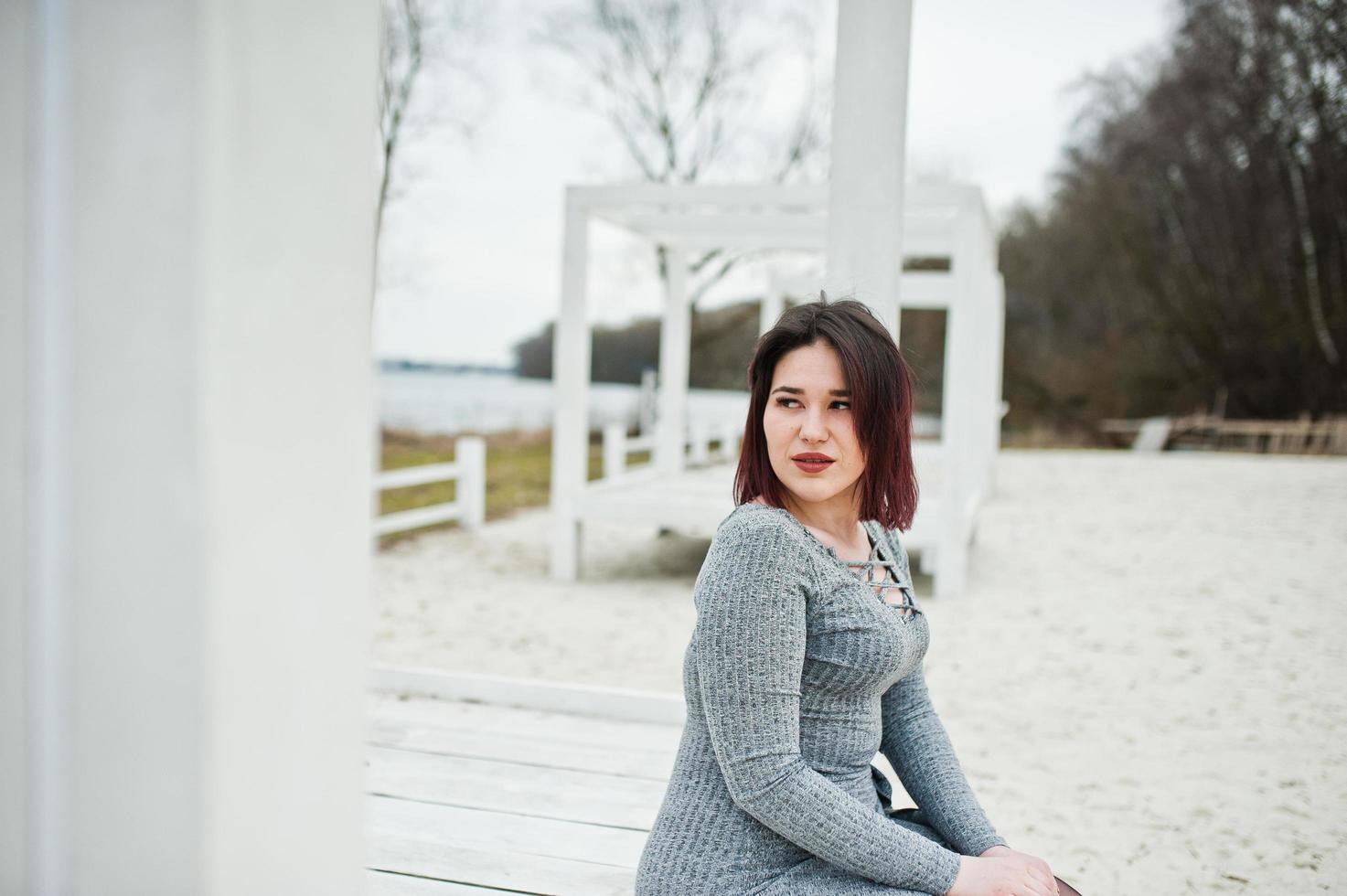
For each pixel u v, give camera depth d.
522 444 20.70
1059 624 6.46
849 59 2.96
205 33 0.74
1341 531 10.07
